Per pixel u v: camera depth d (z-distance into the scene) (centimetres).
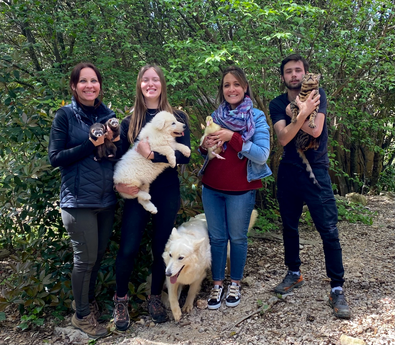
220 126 310
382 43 568
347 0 474
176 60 443
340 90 582
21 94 412
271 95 496
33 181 333
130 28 578
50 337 294
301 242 488
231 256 322
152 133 283
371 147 732
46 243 354
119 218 346
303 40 507
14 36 643
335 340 256
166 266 292
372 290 327
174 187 305
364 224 579
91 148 256
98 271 325
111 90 509
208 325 296
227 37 560
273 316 297
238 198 307
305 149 299
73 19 534
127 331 296
